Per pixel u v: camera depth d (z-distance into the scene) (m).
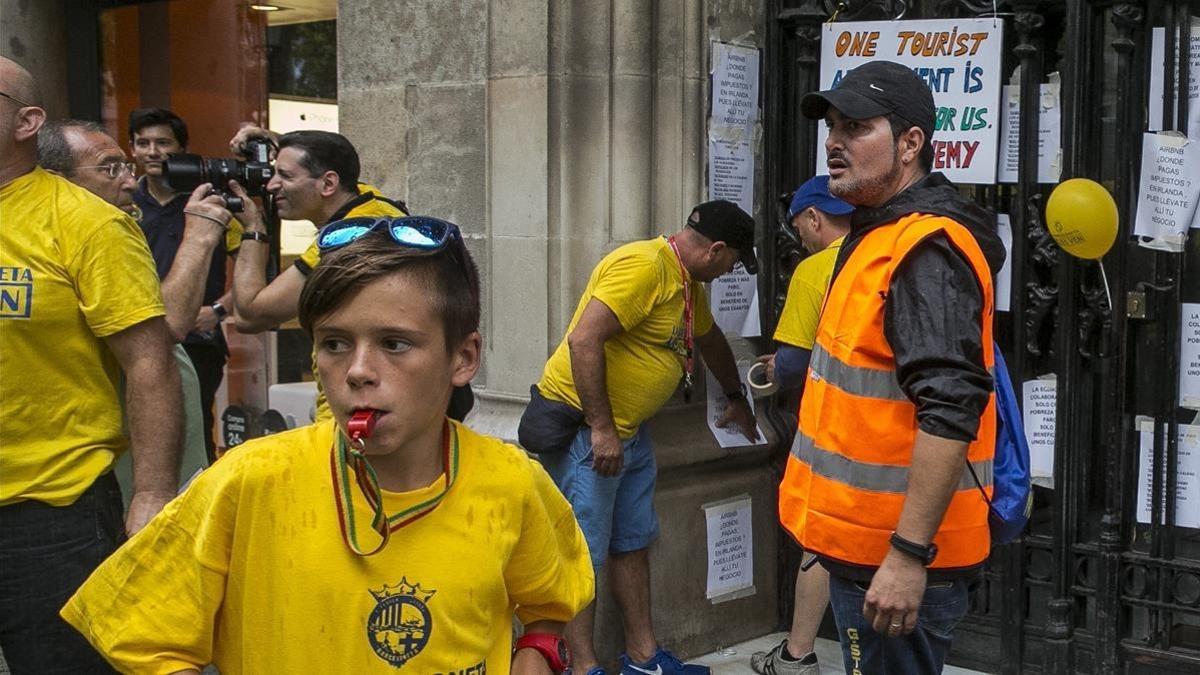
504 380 4.55
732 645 4.86
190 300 3.46
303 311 1.55
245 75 6.24
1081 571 4.29
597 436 3.96
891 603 2.68
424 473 1.63
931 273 2.68
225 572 1.64
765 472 4.97
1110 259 4.11
